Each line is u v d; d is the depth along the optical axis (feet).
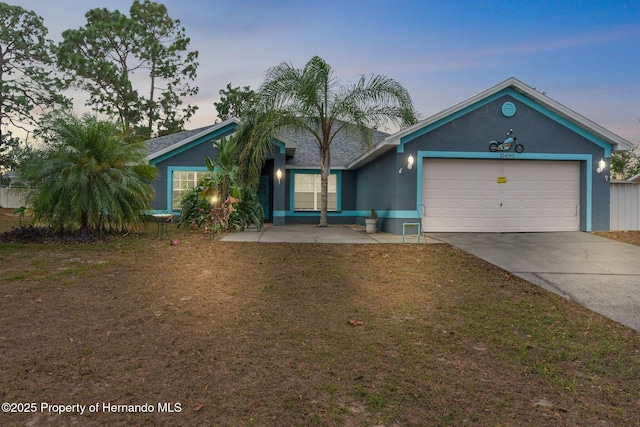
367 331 13.75
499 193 39.73
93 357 11.23
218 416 8.46
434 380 10.29
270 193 61.87
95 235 33.06
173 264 23.63
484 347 12.56
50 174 31.12
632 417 8.73
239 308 15.96
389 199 41.27
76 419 8.25
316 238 35.60
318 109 45.16
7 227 45.24
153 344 12.25
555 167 40.19
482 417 8.61
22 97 95.66
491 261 25.72
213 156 52.85
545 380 10.42
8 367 10.50
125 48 109.81
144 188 33.68
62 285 18.61
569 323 14.88
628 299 18.03
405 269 23.38
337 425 8.21
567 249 29.94
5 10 96.17
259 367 10.85
